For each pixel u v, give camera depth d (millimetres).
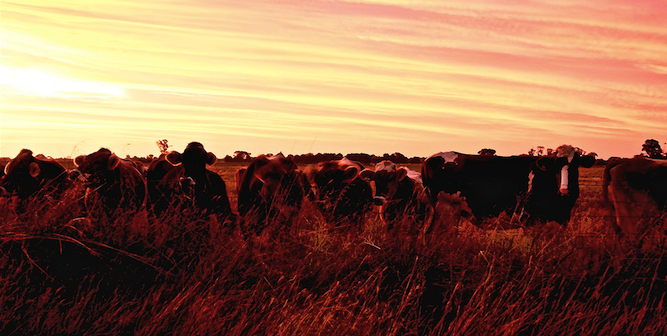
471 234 6426
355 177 8375
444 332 4961
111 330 4574
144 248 5641
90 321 4684
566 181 8398
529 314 4855
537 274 5520
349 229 6672
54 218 5680
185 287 5137
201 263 5418
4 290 4676
